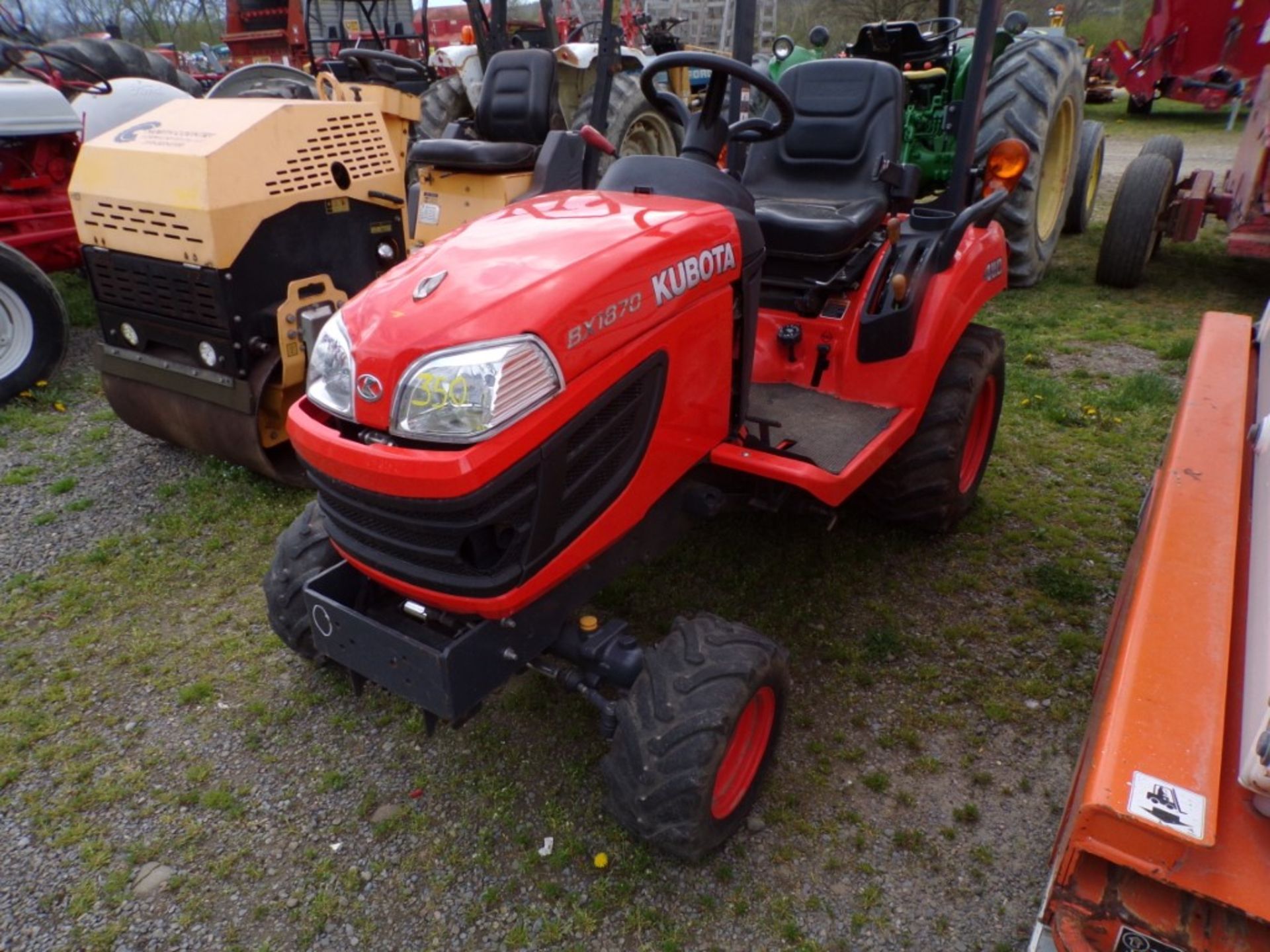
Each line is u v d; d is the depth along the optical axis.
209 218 3.20
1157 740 1.18
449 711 1.80
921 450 2.92
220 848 2.13
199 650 2.79
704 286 2.04
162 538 3.39
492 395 1.62
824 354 2.89
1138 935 1.14
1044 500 3.49
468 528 1.67
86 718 2.53
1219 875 1.07
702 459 2.24
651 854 2.08
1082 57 5.89
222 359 3.45
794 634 2.80
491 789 2.27
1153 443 3.86
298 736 2.45
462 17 11.62
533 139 4.99
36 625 2.92
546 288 1.72
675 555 3.20
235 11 11.48
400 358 1.65
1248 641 1.31
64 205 5.35
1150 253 5.95
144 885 2.04
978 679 2.61
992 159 3.09
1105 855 1.12
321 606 1.96
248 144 3.32
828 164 3.19
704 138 2.36
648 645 2.75
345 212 3.70
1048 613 2.87
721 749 1.87
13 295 4.41
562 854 2.08
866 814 2.19
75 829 2.18
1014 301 5.67
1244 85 8.01
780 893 2.00
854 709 2.51
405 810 2.22
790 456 2.35
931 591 2.99
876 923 1.93
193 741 2.44
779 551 3.22
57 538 3.40
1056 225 6.01
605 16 3.55
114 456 4.04
